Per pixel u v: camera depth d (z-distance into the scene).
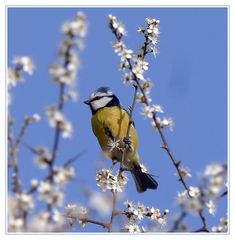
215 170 5.02
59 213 4.87
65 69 4.94
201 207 5.08
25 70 5.48
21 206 4.71
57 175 4.77
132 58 7.91
